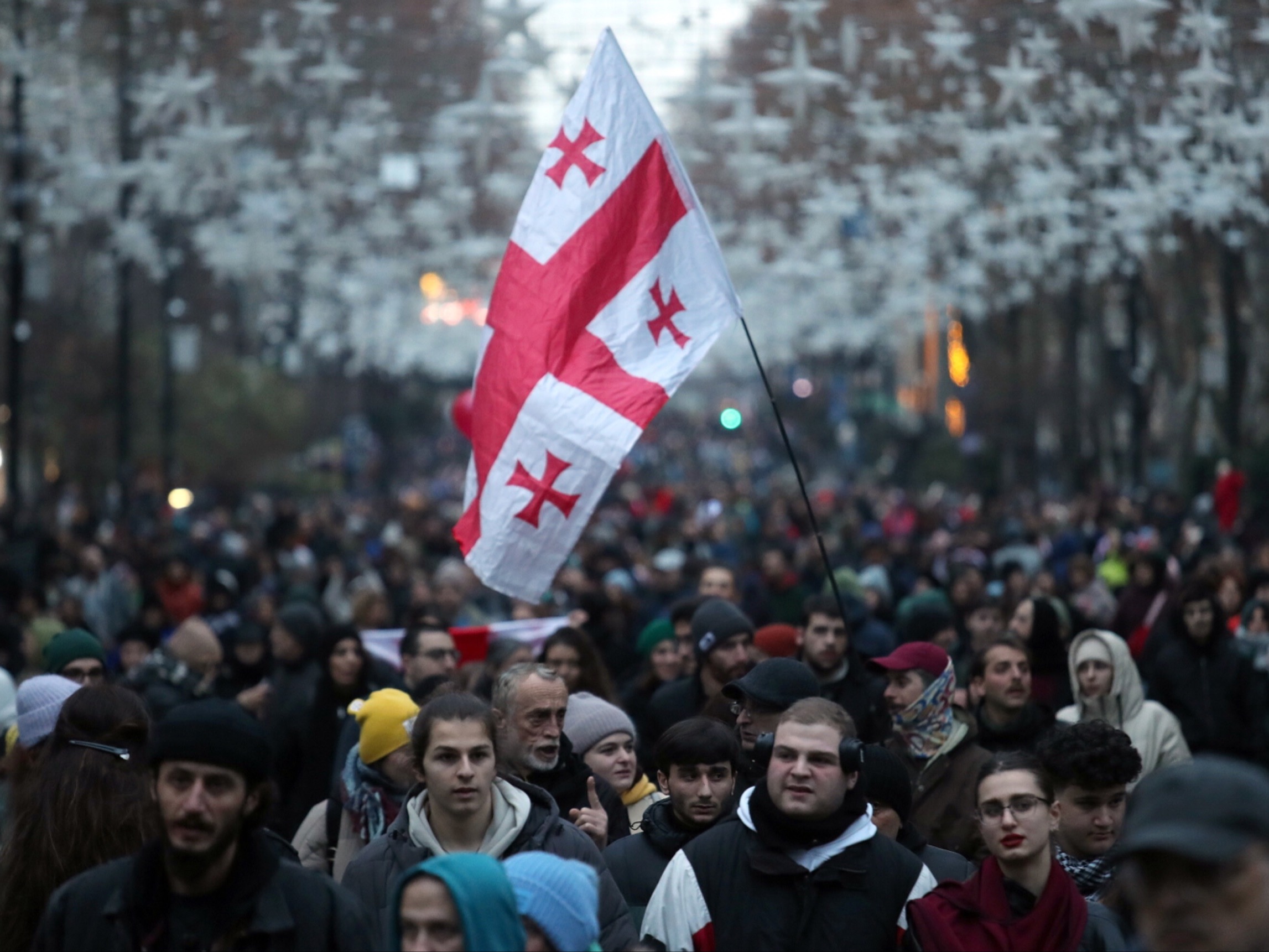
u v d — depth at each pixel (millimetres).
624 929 16156
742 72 51438
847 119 57938
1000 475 143625
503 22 40000
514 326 22266
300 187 65625
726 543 72250
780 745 15570
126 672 39656
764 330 97375
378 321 96688
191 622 32094
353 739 24453
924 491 181125
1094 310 121000
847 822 15734
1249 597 42094
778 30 45812
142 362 131375
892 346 156000
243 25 50219
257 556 74125
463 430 35062
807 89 38625
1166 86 44406
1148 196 46031
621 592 48688
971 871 17766
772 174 50406
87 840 15625
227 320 153125
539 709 19453
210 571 56000
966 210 64438
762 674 19797
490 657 32781
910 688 22609
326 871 21000
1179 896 7836
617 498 145375
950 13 40719
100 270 113188
